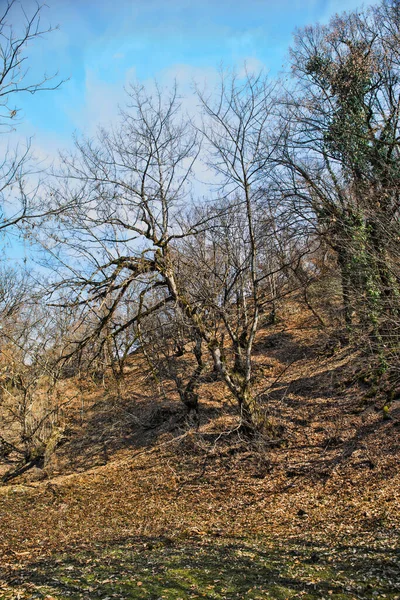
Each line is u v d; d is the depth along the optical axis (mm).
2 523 16078
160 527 13797
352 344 24078
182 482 18406
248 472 17828
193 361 28141
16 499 19719
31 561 10422
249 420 19141
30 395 25297
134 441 24281
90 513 16500
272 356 27906
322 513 13031
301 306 33312
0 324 19641
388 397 19375
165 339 22094
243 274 21172
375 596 7109
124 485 19375
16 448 25562
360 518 11984
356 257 17656
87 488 19734
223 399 24688
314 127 22188
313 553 9664
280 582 7969
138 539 12328
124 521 15062
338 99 22641
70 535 13781
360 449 16906
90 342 16969
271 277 25172
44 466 23734
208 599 7246
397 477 14352
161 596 7383
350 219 19031
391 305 17047
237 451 19516
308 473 16422
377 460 15789
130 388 28531
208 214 20750
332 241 20188
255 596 7324
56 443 25078
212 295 19688
